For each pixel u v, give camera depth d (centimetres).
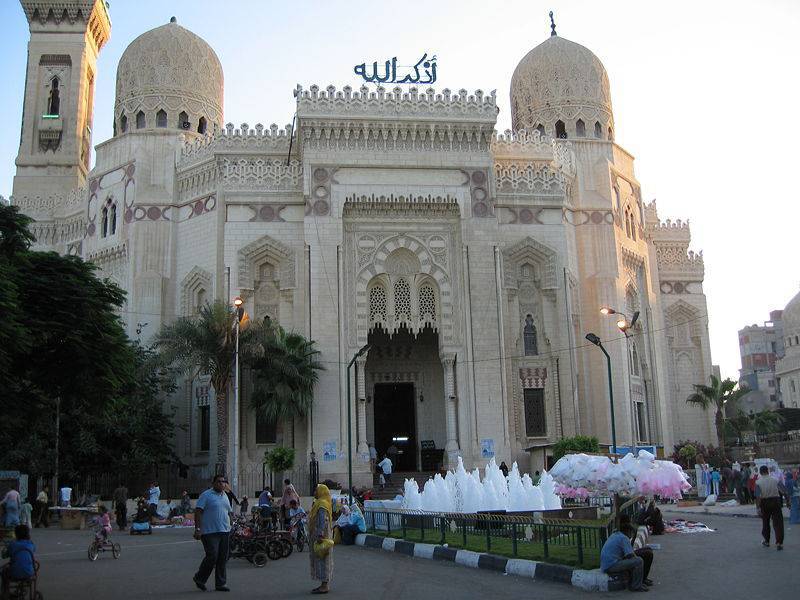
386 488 4566
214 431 4931
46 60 6619
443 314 4938
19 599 1488
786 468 4375
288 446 4666
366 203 4978
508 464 4706
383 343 5406
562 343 5153
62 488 4203
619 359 5312
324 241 4862
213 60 6081
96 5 6719
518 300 5225
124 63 5922
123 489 3800
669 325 6675
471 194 5044
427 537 2470
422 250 5022
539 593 1551
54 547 2831
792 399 10881
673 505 4131
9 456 3975
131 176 5500
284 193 5019
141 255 5309
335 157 4975
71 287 2369
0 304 1938
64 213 6188
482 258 4966
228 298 4862
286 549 2353
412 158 5031
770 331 14950
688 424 6538
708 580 1647
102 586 1783
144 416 4603
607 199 5644
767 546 2159
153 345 4497
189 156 5431
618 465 2184
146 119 5722
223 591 1666
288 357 4434
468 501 3025
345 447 4609
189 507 4134
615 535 1597
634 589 1559
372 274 4950
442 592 1598
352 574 1919
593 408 5269
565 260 5250
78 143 6481
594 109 6078
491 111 5116
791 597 1411
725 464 4638
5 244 2292
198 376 5122
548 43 6306
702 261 6812
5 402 2384
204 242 5184
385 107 5038
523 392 5128
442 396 5391
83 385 2459
